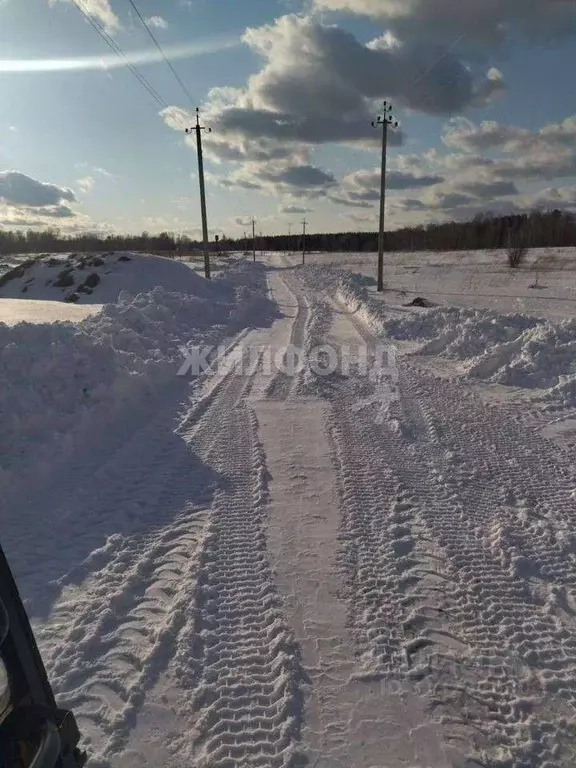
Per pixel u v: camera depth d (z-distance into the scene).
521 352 9.62
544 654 3.05
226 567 3.78
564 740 2.53
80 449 5.77
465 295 26.22
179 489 5.00
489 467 5.62
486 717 2.63
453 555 3.99
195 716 2.63
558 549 4.09
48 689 1.65
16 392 5.87
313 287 29.42
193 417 7.11
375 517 4.52
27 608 3.32
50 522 4.32
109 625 3.22
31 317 13.71
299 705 2.68
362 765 2.38
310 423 6.91
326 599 3.46
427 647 3.07
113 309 11.58
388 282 34.62
